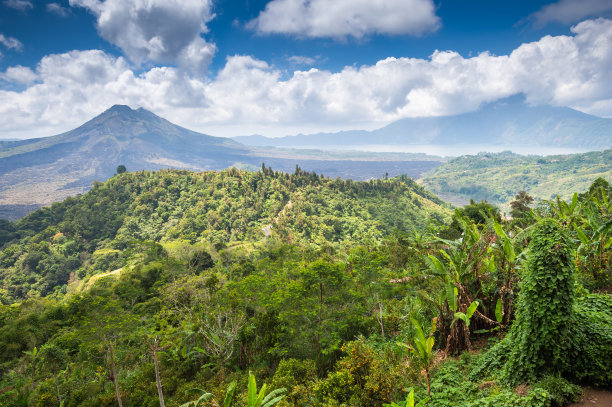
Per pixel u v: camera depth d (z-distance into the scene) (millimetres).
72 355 30219
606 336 7172
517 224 23188
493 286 11695
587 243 12352
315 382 13227
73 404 22609
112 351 22781
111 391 23234
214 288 27609
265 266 42781
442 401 8148
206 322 22500
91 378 27672
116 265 120500
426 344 8445
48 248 143750
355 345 11414
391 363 11750
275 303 21250
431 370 10398
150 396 19828
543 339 7156
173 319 26906
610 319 8062
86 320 25188
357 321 18906
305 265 33750
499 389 7641
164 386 20219
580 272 12555
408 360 11734
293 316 20172
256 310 24609
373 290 21750
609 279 11656
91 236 161500
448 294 10594
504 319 10992
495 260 11812
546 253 7305
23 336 38844
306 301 20875
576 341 7117
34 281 126750
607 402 6289
